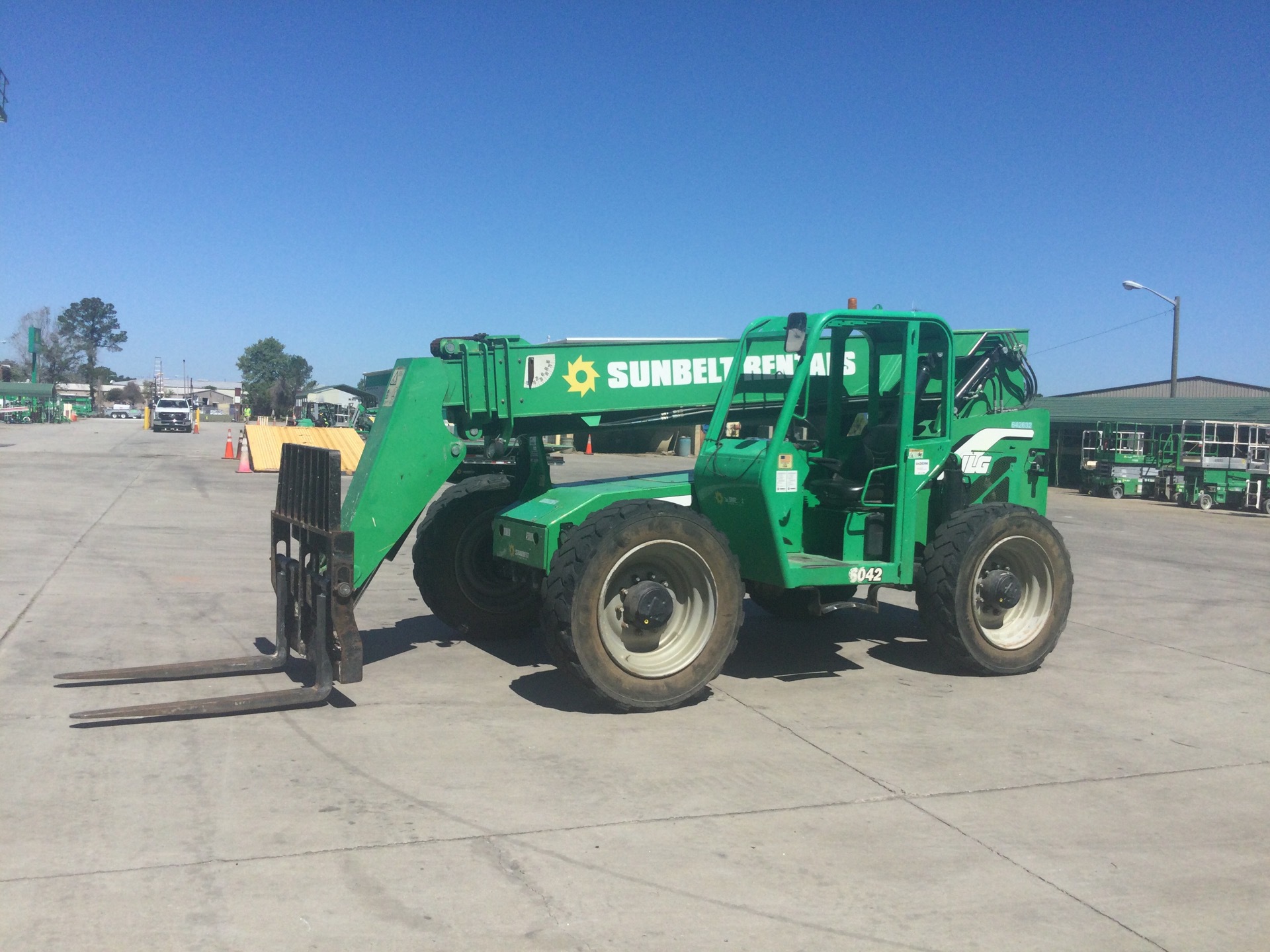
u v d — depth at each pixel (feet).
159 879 11.44
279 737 16.47
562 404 21.48
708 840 12.89
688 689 18.47
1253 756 16.72
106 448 102.58
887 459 21.03
